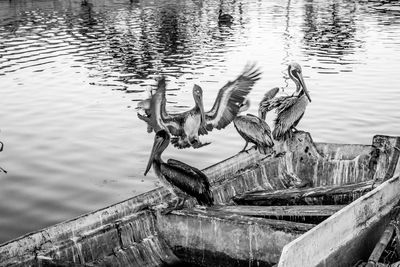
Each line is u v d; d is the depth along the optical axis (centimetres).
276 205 883
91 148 1470
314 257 617
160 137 765
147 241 778
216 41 3172
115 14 4366
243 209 805
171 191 779
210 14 4400
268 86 2092
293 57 2673
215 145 1486
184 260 782
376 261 670
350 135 1568
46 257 660
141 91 2069
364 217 714
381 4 4972
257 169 987
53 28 3609
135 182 1254
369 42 3053
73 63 2575
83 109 1836
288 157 1050
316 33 3400
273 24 3844
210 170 919
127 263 742
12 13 4384
